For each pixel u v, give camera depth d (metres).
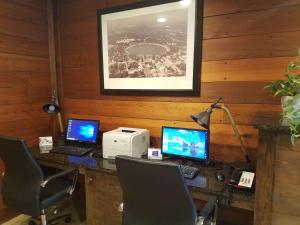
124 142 2.12
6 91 2.45
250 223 2.05
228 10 2.00
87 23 2.71
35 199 1.83
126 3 2.44
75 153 2.33
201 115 1.86
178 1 2.17
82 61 2.81
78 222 2.47
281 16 1.83
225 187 1.63
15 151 1.76
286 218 1.38
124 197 1.52
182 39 2.20
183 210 1.37
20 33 2.56
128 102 2.57
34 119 2.75
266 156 1.37
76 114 2.94
